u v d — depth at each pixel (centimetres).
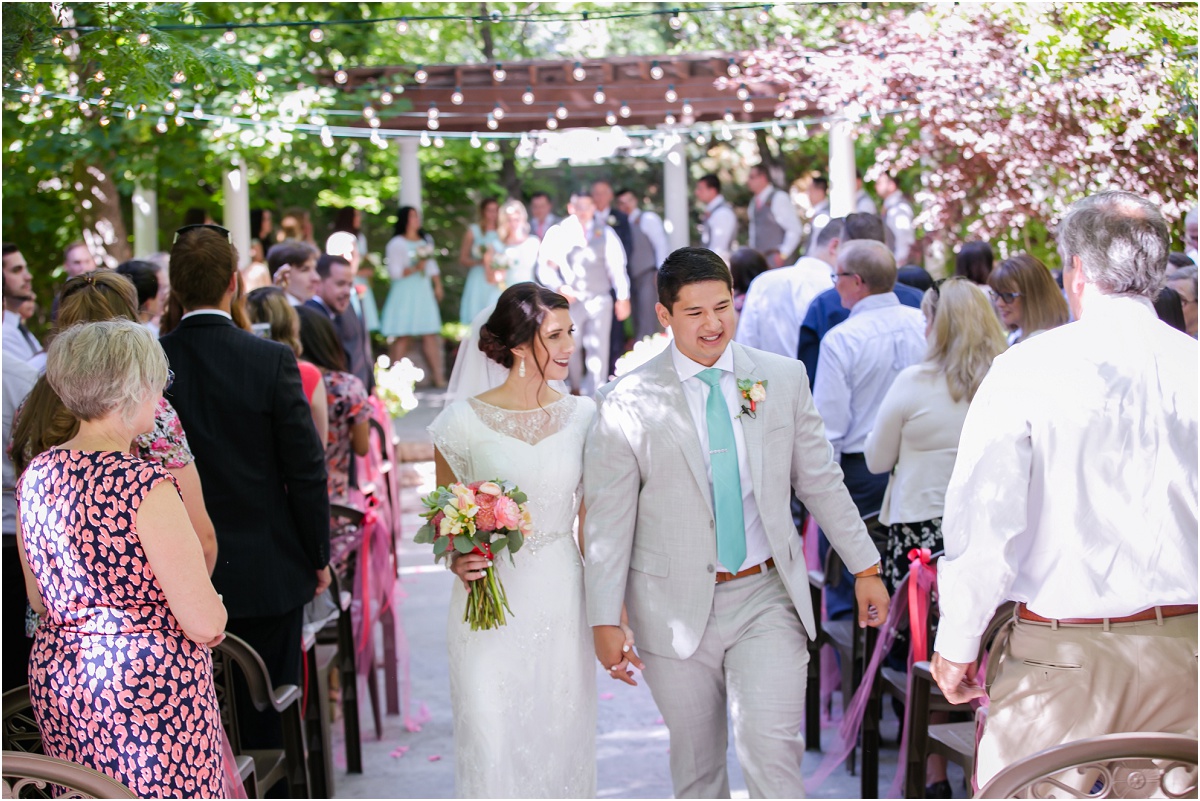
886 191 962
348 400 506
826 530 325
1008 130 589
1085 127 529
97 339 258
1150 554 244
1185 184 495
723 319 304
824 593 450
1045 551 249
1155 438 245
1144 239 248
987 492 248
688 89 1071
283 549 384
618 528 315
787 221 1093
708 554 311
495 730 329
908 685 365
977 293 405
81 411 259
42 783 236
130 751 254
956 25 625
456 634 338
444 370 1358
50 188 1071
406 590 682
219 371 375
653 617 315
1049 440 247
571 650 337
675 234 1216
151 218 1116
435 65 1066
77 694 254
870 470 423
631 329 1288
